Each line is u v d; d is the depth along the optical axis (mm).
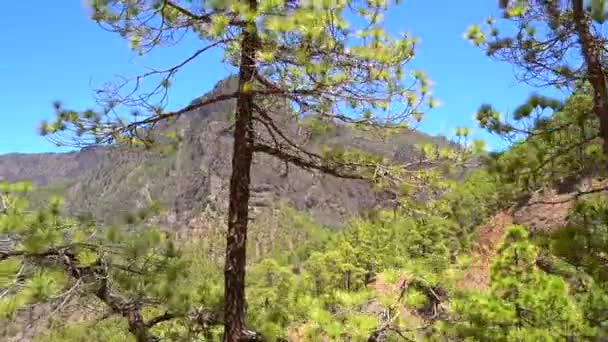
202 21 6781
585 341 6902
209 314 7375
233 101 7734
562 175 6758
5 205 6480
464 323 6664
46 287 6094
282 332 6719
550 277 7379
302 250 104625
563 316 7000
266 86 6836
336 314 6445
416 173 6844
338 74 6227
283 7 6395
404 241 35469
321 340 6125
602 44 6570
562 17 6922
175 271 7324
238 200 6914
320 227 135500
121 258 7035
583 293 7793
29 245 6195
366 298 6594
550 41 6988
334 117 6812
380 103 6637
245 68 6820
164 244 7477
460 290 7035
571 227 6141
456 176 6914
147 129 7336
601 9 6340
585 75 6711
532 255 7719
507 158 6793
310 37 6039
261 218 140000
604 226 6020
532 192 6965
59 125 6664
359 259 40062
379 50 6301
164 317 7504
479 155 6770
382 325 6305
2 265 6301
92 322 7105
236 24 6414
